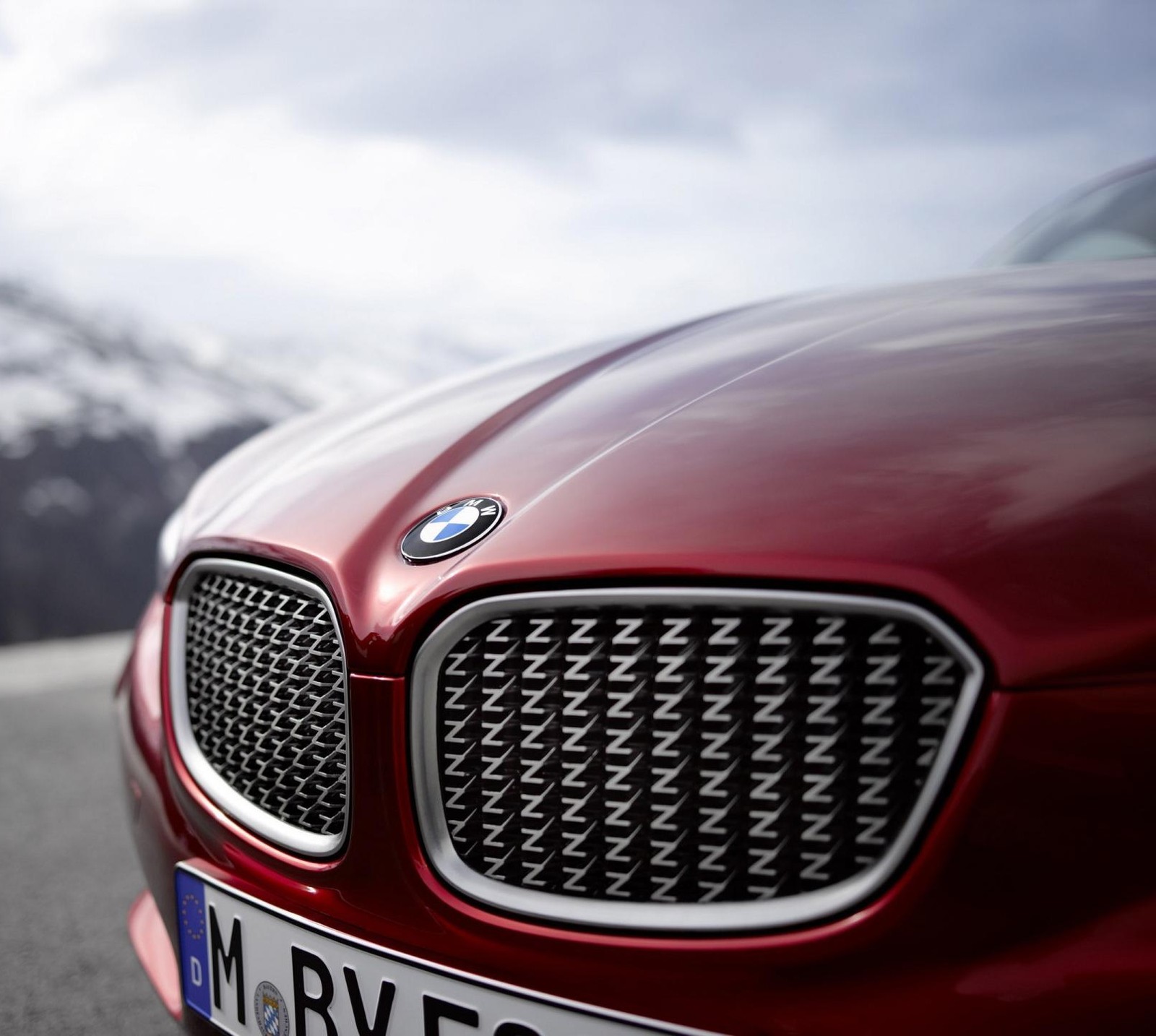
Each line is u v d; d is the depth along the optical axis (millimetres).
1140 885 536
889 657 600
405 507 836
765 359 930
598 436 839
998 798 557
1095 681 549
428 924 708
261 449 1362
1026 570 579
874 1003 575
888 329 937
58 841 2123
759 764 628
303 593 831
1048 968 541
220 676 931
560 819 681
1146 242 1596
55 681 3816
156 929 1136
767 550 632
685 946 625
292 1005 803
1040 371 740
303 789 809
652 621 659
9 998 1485
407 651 719
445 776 716
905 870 579
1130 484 602
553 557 684
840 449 697
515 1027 673
